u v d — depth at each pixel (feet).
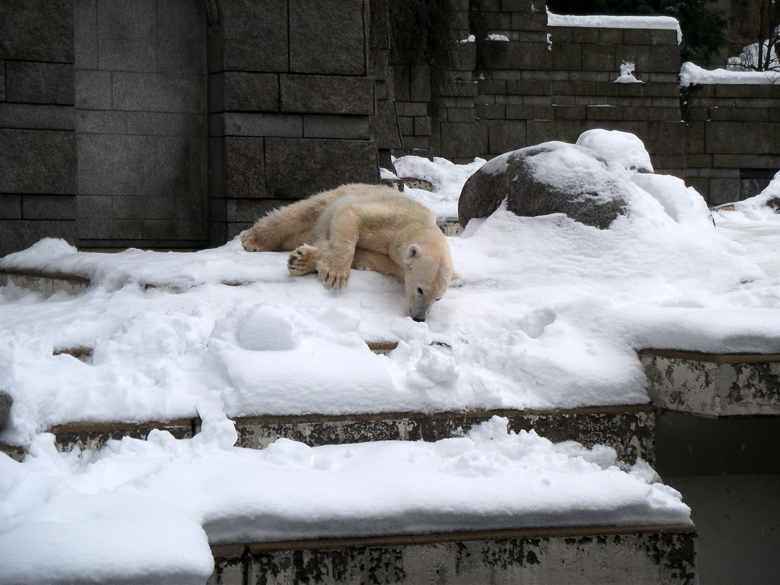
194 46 30.63
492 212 21.36
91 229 29.81
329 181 30.89
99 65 29.50
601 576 11.57
